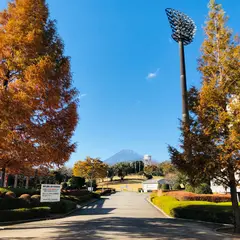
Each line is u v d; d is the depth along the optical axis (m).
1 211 14.94
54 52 12.23
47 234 10.35
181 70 38.97
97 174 66.12
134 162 132.25
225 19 13.60
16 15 12.07
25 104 10.11
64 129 12.16
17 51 11.07
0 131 9.66
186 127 12.76
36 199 19.27
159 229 12.16
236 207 11.96
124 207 28.34
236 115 11.44
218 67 13.02
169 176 52.00
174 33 40.81
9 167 12.74
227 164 11.38
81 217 18.44
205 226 13.73
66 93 12.51
